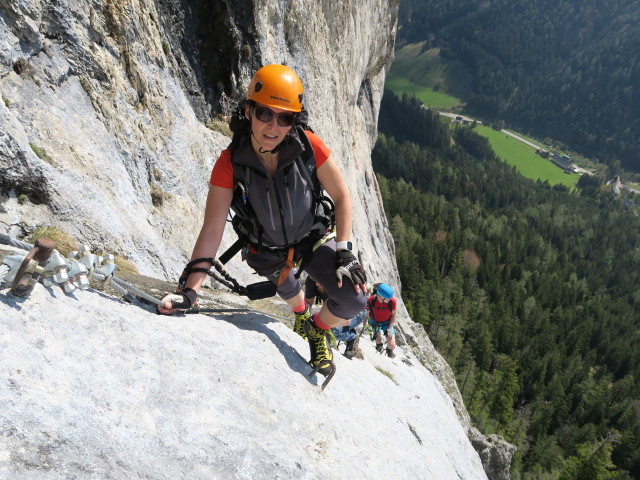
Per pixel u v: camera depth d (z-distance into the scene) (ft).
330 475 8.52
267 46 46.55
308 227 9.48
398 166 590.96
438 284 282.56
